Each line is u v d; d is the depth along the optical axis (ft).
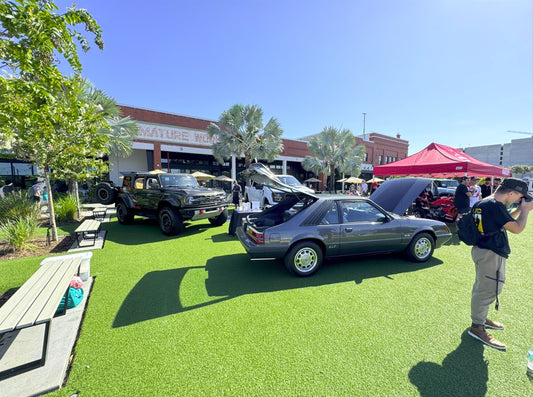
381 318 8.91
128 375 6.35
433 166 23.70
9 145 15.62
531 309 9.63
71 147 17.72
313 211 12.82
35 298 7.11
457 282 11.96
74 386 6.01
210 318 8.88
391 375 6.37
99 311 9.29
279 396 5.76
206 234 22.17
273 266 14.12
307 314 9.16
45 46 8.29
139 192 25.00
